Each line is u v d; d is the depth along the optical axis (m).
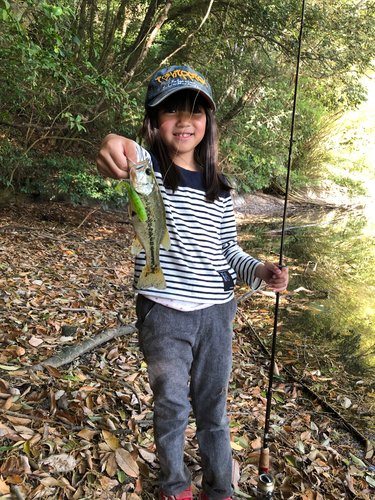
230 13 8.24
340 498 2.05
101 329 3.26
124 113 5.10
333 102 9.57
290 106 11.42
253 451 2.25
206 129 1.62
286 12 7.59
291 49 8.28
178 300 1.52
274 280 1.63
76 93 6.93
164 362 1.54
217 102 10.36
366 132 17.19
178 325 1.52
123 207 8.55
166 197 1.53
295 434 2.51
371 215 13.48
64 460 1.85
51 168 7.59
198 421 1.69
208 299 1.54
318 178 16.73
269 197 13.95
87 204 7.96
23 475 1.73
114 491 1.80
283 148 11.88
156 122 1.57
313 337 4.12
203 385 1.63
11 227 5.59
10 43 3.70
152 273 1.46
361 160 18.47
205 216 1.60
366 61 8.65
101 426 2.16
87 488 1.77
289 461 2.22
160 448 1.59
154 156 1.56
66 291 3.88
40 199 7.31
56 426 2.06
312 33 8.39
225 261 1.68
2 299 3.38
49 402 2.24
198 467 2.04
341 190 16.73
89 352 2.93
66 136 8.16
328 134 16.12
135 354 3.04
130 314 3.67
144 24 8.47
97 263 5.05
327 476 2.19
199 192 1.60
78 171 7.68
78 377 2.55
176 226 1.53
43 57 3.80
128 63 8.58
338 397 3.08
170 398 1.55
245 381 2.98
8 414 2.03
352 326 4.50
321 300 5.32
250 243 8.26
